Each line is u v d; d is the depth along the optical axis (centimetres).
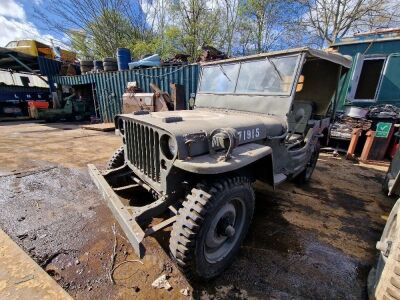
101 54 1711
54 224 252
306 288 187
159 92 695
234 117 243
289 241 246
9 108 1301
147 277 187
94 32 1638
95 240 228
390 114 548
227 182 182
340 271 206
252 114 274
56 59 1367
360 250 236
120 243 224
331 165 521
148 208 180
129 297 169
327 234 261
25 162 463
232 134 171
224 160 171
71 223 254
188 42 1562
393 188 283
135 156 232
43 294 152
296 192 370
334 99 389
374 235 263
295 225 277
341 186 400
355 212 313
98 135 762
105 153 535
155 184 202
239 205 207
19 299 147
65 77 1191
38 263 195
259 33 1590
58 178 381
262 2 1486
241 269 204
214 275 188
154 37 1741
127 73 895
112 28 1641
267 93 266
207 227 169
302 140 344
